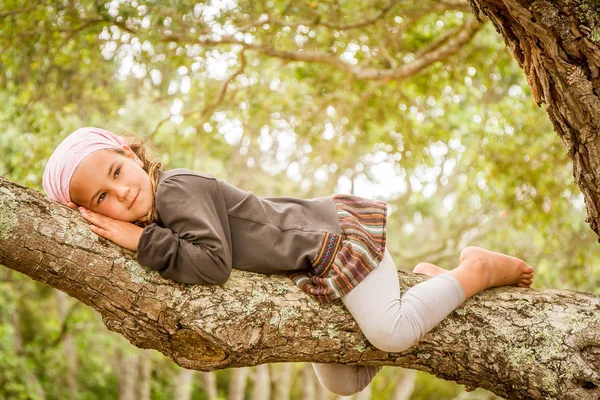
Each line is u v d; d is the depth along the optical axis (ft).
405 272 8.80
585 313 7.75
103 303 7.41
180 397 49.34
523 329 7.75
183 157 24.73
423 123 22.61
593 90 7.07
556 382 7.48
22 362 38.04
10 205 7.14
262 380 48.24
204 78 20.31
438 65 20.53
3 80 19.19
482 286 8.09
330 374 8.94
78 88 20.02
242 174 35.50
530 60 7.49
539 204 23.00
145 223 8.08
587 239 27.76
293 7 18.17
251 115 21.72
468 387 8.23
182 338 7.45
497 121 21.61
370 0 18.49
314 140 22.79
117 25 16.46
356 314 7.83
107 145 7.99
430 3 18.35
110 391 51.80
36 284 38.86
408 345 7.72
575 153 7.64
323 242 8.16
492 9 7.30
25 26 16.92
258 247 8.18
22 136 18.72
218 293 7.61
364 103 21.22
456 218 37.42
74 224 7.44
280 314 7.64
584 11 6.72
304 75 21.11
